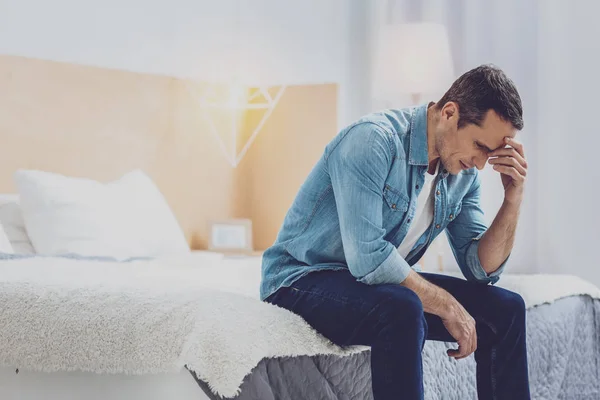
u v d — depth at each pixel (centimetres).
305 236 189
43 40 357
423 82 365
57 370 190
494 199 384
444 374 215
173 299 178
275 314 175
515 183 198
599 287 361
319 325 179
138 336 175
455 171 190
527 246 375
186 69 402
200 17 405
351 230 176
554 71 372
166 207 350
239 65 416
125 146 374
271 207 409
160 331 172
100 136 366
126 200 333
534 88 376
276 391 164
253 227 414
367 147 179
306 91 402
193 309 171
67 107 355
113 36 379
